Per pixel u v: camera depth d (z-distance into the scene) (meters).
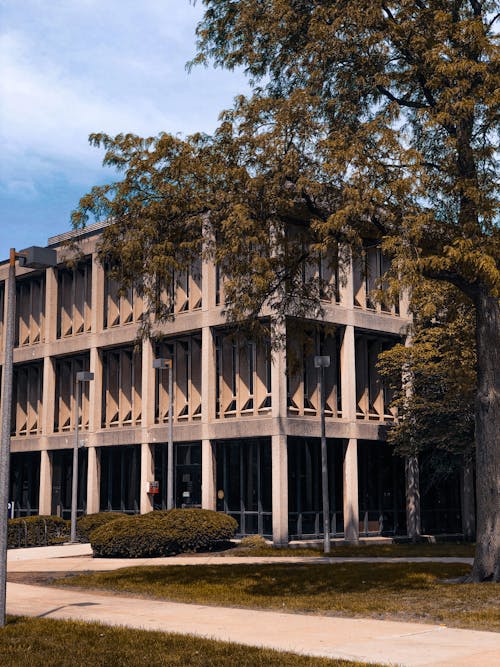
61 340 42.31
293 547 31.78
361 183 16.14
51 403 42.91
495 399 18.73
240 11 17.88
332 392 34.78
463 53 17.31
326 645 11.48
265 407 33.00
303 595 17.20
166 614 14.91
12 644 11.78
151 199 17.17
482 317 19.05
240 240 16.22
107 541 28.20
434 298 21.66
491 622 13.38
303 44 17.78
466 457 33.91
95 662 10.53
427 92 18.58
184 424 35.44
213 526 29.97
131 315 38.88
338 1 17.16
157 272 16.78
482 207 16.98
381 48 17.41
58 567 25.27
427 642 11.67
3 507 13.48
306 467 34.19
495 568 18.14
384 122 16.72
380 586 18.23
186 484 36.41
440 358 33.88
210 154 17.23
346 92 17.64
